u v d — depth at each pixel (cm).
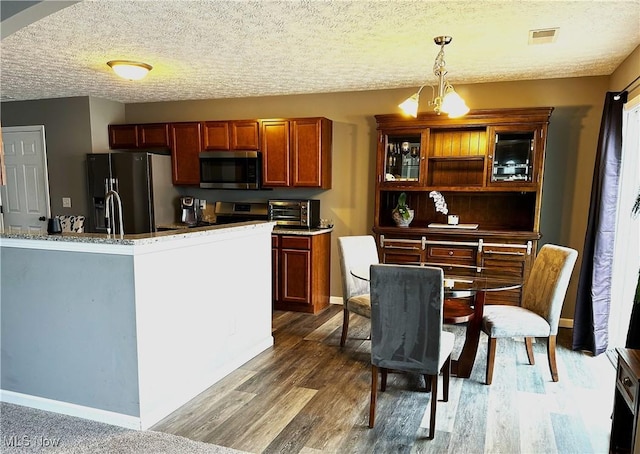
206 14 257
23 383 261
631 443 183
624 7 243
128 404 238
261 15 259
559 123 412
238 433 234
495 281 291
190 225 514
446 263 421
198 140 504
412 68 380
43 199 554
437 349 225
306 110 496
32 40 308
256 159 481
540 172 390
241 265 322
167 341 253
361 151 480
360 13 255
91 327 241
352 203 490
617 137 332
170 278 253
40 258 246
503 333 289
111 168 502
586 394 279
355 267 367
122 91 486
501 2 238
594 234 347
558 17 259
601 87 398
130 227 505
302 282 457
